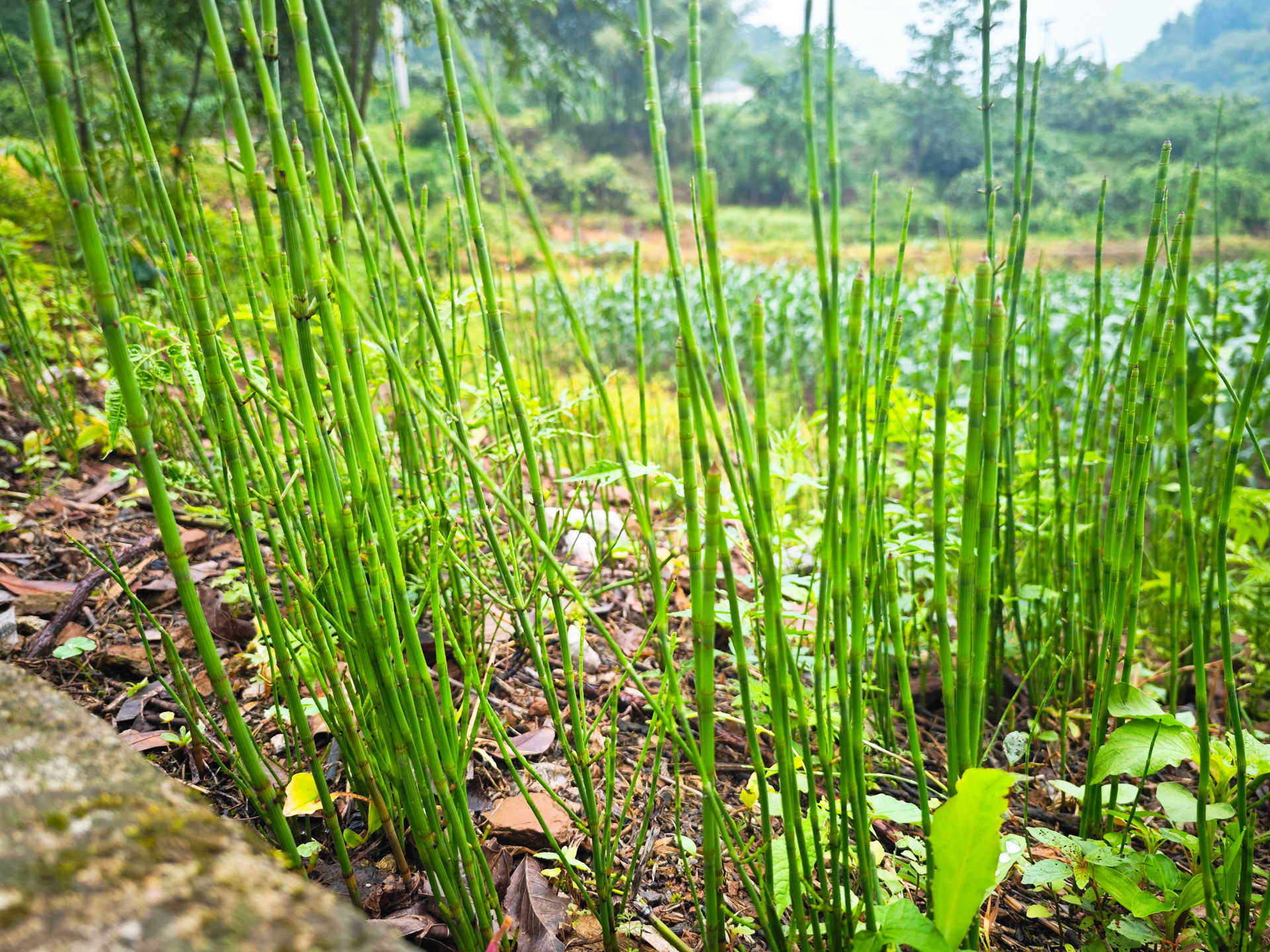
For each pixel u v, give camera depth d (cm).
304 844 100
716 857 76
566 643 86
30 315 242
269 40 71
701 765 73
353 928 40
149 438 57
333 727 95
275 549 97
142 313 193
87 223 50
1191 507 84
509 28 439
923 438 149
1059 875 92
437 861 80
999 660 144
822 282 62
